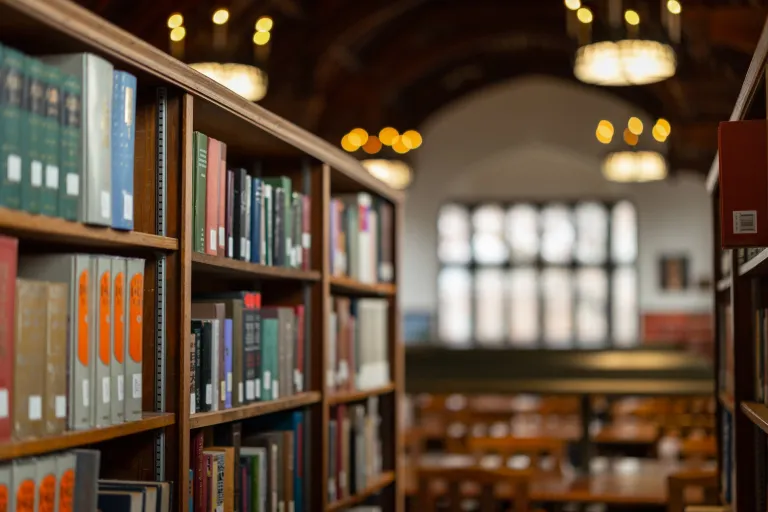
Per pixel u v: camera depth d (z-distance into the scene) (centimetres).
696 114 1991
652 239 2364
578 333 2409
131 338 281
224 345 344
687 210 2353
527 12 1927
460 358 973
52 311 246
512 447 766
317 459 431
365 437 511
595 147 2358
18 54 231
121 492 274
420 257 2391
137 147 310
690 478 584
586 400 824
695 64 1861
